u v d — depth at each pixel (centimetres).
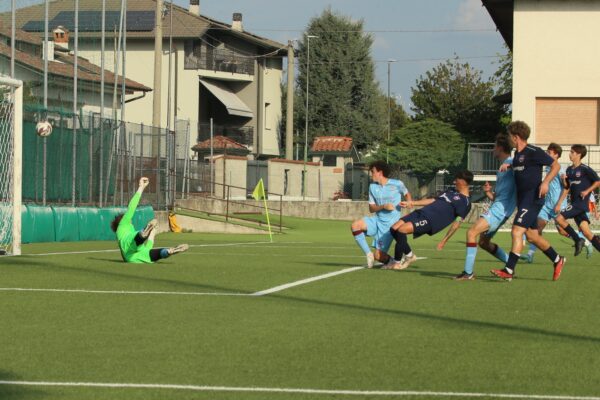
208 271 1831
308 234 4344
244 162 6088
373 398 754
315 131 10106
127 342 1000
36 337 1029
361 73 10088
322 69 10062
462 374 846
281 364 888
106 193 3559
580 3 4806
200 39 8331
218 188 5775
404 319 1181
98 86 5325
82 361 897
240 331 1077
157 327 1102
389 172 1897
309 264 2059
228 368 869
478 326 1126
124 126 3738
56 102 4453
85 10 6850
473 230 1681
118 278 1670
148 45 8275
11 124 2473
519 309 1281
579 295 1454
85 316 1190
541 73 4850
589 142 4838
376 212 1912
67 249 2614
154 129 4197
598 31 4803
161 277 1697
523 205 1638
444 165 6762
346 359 914
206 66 8400
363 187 7375
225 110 9000
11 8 3188
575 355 940
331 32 10050
